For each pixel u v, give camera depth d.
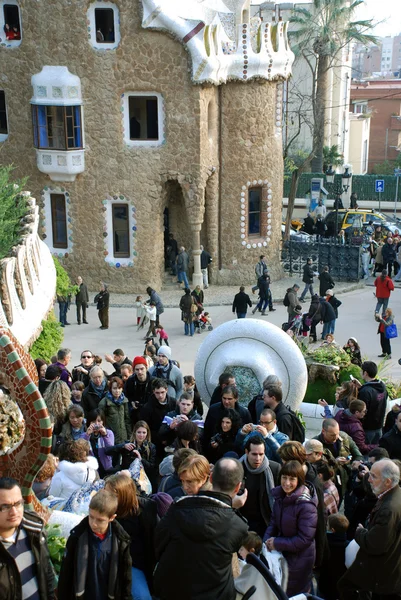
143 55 27.47
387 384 16.34
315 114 40.47
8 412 7.30
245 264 30.98
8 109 28.80
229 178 30.06
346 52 56.34
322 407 14.79
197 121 27.88
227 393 10.07
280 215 31.72
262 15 48.59
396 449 10.48
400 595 7.42
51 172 28.69
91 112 28.28
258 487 8.33
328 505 8.84
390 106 70.88
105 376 13.66
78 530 6.26
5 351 7.04
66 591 6.18
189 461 6.86
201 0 31.05
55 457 9.16
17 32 28.41
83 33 27.39
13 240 17.03
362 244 32.66
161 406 11.40
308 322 23.72
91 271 30.02
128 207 29.22
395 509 7.22
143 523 7.28
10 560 5.70
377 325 25.80
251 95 29.25
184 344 24.33
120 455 10.47
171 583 6.00
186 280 29.67
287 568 7.46
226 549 5.97
